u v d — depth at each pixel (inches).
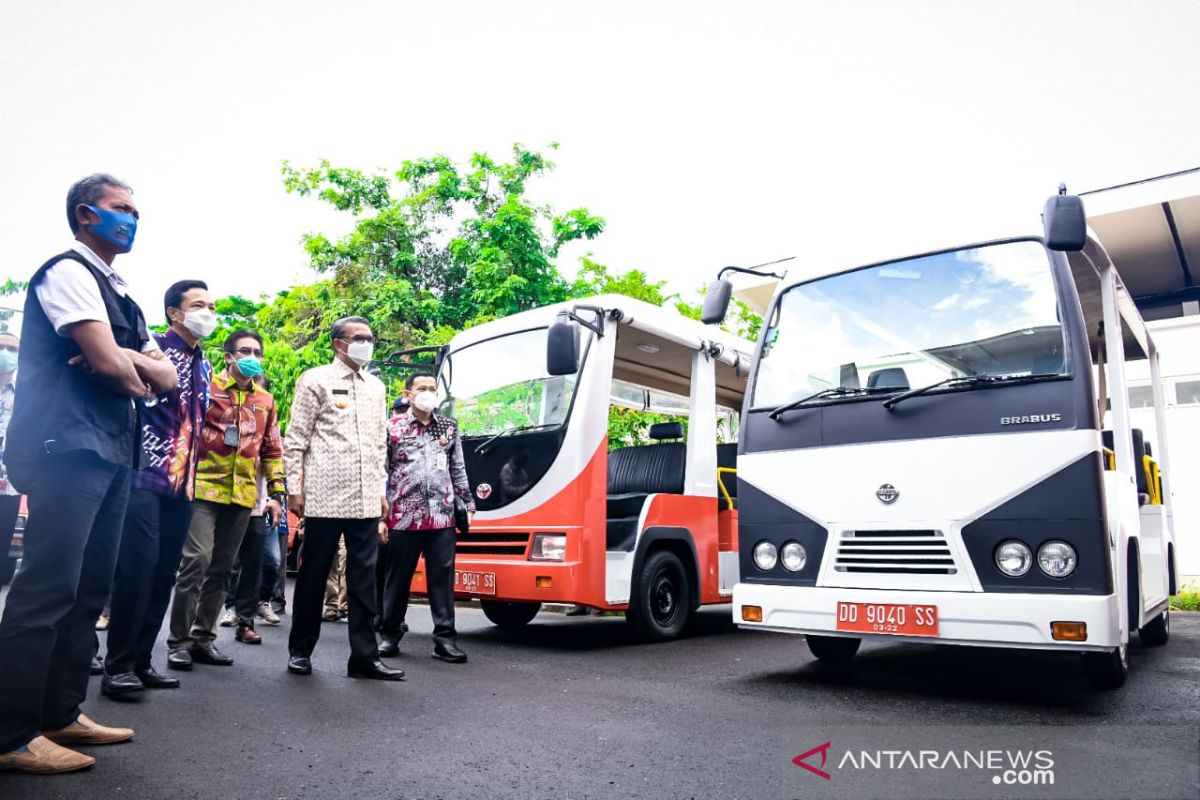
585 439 282.0
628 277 676.7
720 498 346.3
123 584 183.0
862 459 199.2
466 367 325.7
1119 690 203.9
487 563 287.7
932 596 183.8
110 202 146.5
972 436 187.0
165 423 185.5
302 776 133.5
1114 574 178.5
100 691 188.1
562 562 273.0
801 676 224.8
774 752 149.2
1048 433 179.9
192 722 164.2
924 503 189.0
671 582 308.8
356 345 216.1
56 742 145.1
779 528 209.6
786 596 203.6
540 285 647.1
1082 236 181.6
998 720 172.9
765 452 215.8
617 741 155.7
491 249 630.5
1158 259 610.9
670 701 191.0
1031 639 173.5
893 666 241.6
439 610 245.0
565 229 689.6
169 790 125.7
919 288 210.5
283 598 329.1
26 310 140.3
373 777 133.6
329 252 677.3
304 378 215.6
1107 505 179.2
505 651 269.4
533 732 161.6
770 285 611.8
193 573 216.2
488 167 703.7
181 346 188.7
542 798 125.0
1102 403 237.3
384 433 222.5
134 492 181.0
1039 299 193.8
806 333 222.2
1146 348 324.8
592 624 355.3
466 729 163.3
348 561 215.0
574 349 269.4
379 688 199.9
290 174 692.7
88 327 135.2
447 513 246.8
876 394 202.8
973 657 259.6
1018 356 190.5
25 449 135.7
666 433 357.7
